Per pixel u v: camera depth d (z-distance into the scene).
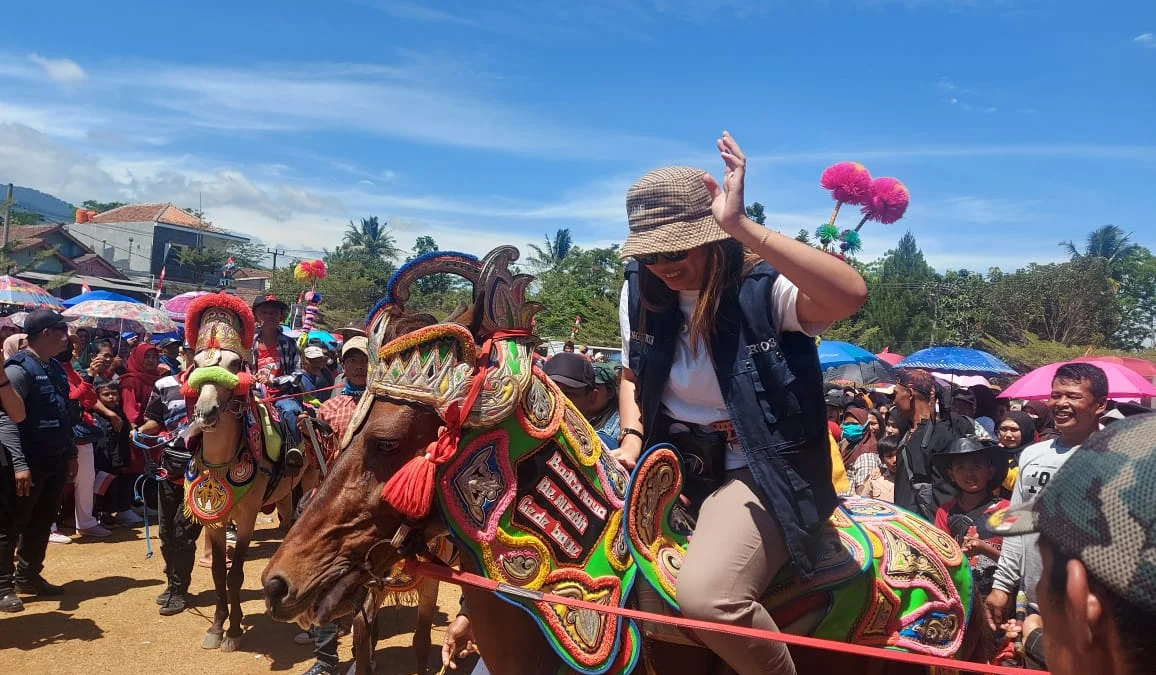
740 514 2.25
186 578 6.52
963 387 8.59
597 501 2.40
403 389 2.18
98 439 8.66
